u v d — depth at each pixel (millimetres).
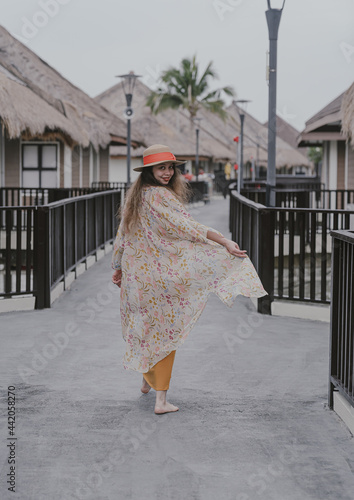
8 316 6852
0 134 16781
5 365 5086
